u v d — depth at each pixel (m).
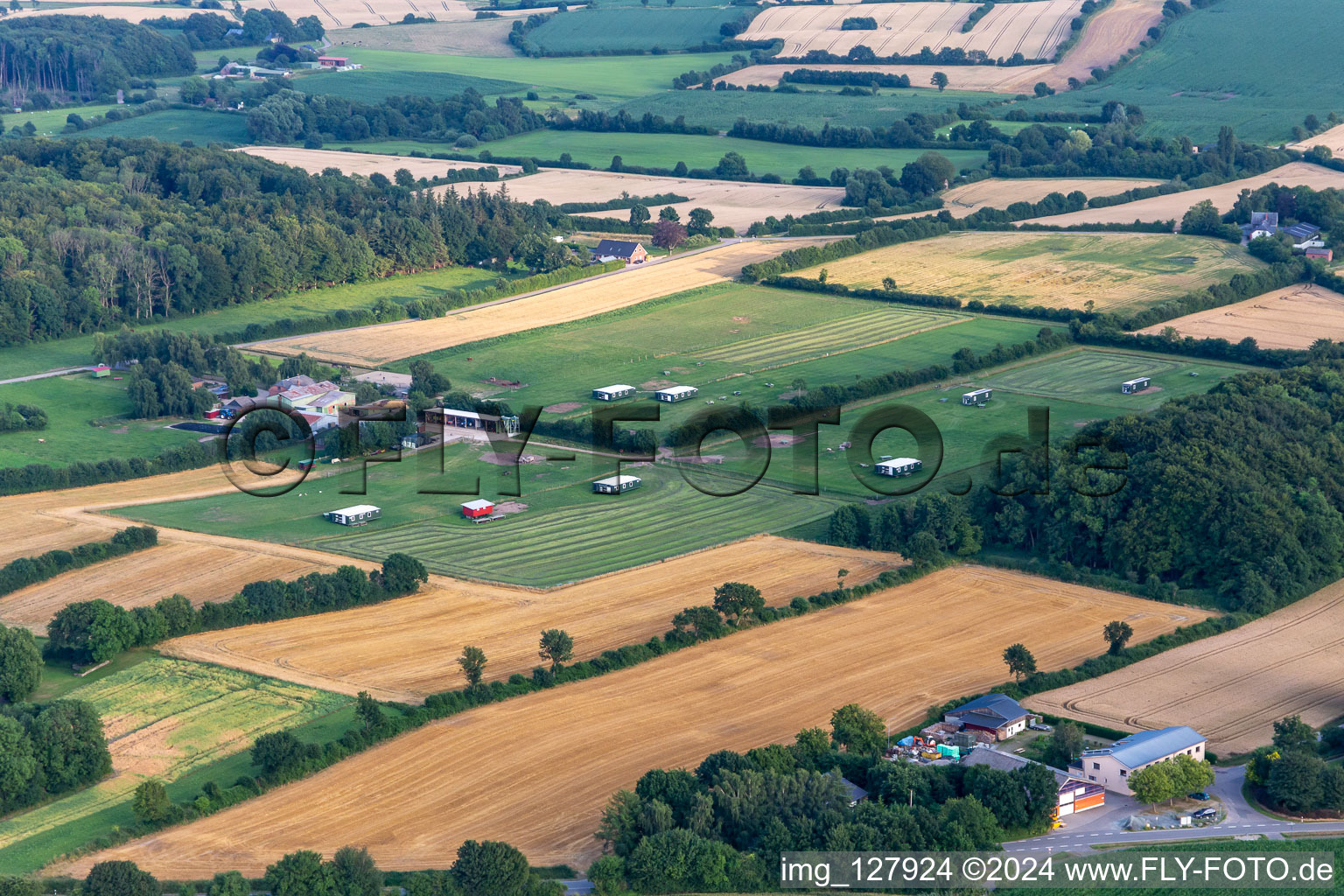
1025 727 136.00
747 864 110.44
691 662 150.25
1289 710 139.88
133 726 137.12
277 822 120.44
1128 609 164.38
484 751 131.88
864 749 129.38
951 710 138.38
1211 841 115.19
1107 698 142.38
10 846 116.94
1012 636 156.88
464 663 141.88
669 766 128.12
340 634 157.62
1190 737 128.88
